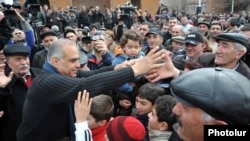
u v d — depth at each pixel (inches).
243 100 34.3
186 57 151.6
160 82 92.2
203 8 1320.1
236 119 34.1
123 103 108.8
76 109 68.8
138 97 92.0
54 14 442.3
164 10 656.4
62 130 73.4
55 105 68.7
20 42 173.2
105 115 80.3
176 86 38.2
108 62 154.2
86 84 66.8
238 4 1253.7
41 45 191.3
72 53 71.7
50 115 69.6
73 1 861.2
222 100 34.1
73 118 74.5
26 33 195.0
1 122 101.7
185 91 36.6
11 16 231.8
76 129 69.7
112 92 113.1
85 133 69.4
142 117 90.6
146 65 68.6
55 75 68.1
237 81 35.8
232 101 34.0
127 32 122.7
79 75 88.7
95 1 877.8
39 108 68.8
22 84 105.0
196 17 633.6
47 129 70.6
